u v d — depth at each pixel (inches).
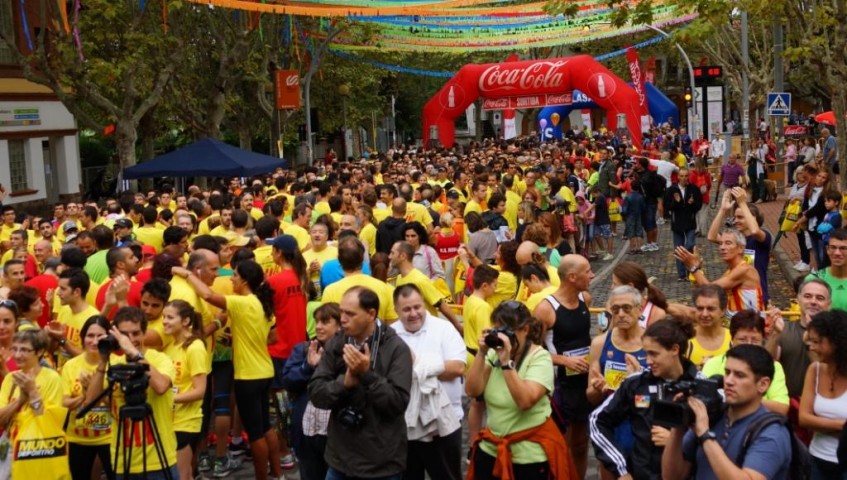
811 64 698.2
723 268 808.3
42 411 291.1
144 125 1343.5
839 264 344.2
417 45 1624.0
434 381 289.9
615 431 256.7
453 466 294.4
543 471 272.4
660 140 1967.3
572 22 1466.5
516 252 399.9
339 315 297.6
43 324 410.6
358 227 573.6
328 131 1927.9
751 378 209.3
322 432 298.0
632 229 919.7
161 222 633.6
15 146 1289.4
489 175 821.9
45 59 959.6
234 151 896.9
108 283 382.0
